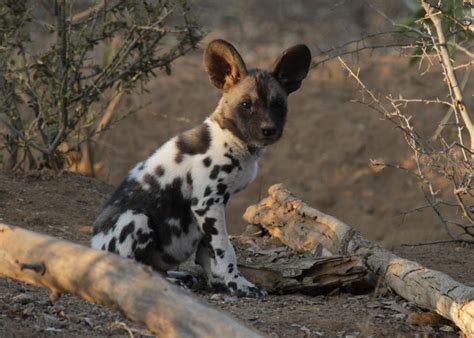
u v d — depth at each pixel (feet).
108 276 20.27
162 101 69.51
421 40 37.83
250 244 37.73
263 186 62.85
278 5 93.76
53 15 45.16
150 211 30.91
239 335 19.06
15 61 46.06
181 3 42.52
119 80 45.11
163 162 31.09
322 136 67.10
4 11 41.91
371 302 29.50
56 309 25.76
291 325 26.30
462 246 38.93
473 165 33.55
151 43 43.83
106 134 64.59
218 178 30.66
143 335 24.14
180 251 31.48
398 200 60.03
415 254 37.22
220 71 32.65
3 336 22.84
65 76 42.09
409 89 69.67
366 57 74.59
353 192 61.98
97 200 41.52
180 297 19.77
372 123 67.46
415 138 34.83
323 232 34.68
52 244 21.33
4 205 38.24
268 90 31.45
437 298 26.78
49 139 44.16
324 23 88.94
